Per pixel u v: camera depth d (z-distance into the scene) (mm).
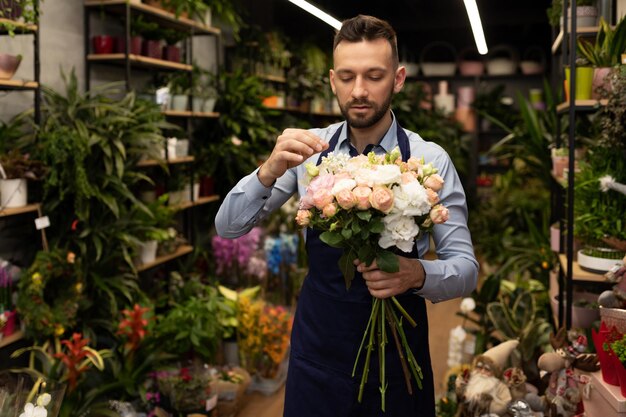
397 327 1555
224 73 5316
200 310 3680
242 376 3654
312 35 7184
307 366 1662
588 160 2885
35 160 3090
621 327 2092
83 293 3312
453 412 2803
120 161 3285
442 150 1641
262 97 5543
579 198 2725
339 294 1607
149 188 4270
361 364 1596
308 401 1663
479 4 8211
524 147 4418
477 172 8867
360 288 1588
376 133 1636
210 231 5324
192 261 4750
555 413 2328
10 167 2945
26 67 3518
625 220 2604
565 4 3145
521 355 2824
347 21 1521
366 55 1464
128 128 3525
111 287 3475
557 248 3414
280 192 1740
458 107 8953
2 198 2949
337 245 1422
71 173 3137
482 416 2256
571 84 2732
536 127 4227
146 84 4727
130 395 3199
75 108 3371
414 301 1612
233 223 1604
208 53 5773
